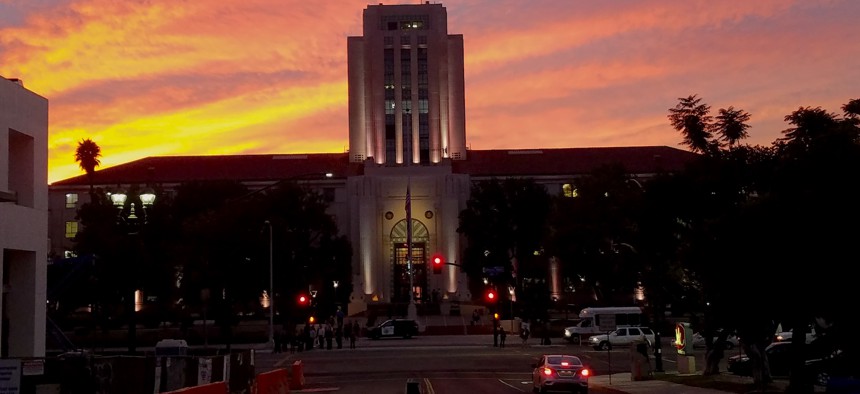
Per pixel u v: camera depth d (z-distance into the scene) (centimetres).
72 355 2727
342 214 12394
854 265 2619
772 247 2819
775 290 2895
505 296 11131
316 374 4938
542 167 12612
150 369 2547
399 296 11931
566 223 9562
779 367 4162
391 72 12688
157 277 8494
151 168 12725
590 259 9381
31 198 3447
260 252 8431
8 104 3238
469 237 11162
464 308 10838
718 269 3058
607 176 9762
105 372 2480
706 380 3850
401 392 3778
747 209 2905
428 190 12056
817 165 2702
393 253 12025
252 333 7856
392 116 12606
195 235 8369
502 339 6975
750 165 3638
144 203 4094
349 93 12725
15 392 2278
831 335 2733
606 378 4434
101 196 10194
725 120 3753
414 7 12838
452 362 5588
